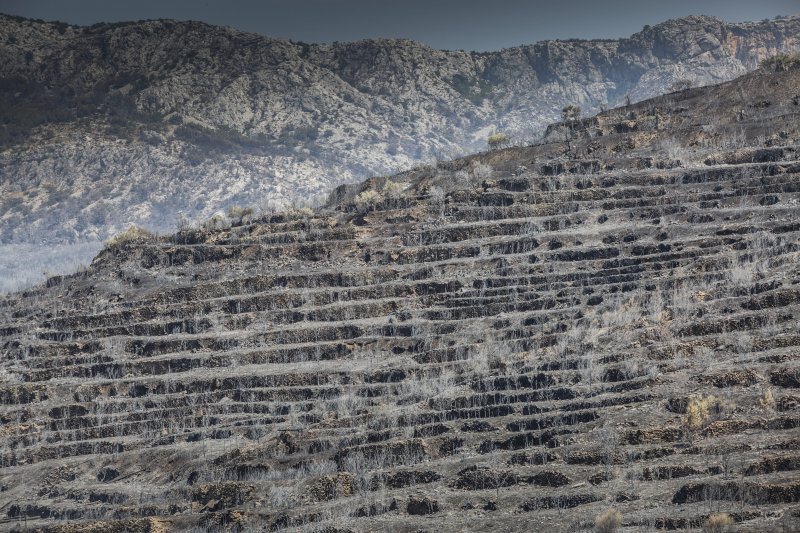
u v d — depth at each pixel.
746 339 139.12
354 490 130.38
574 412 132.88
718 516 102.00
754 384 130.12
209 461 145.75
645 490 114.69
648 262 175.00
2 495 152.25
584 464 123.19
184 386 169.62
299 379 164.12
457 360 160.12
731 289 153.38
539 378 143.12
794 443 116.25
